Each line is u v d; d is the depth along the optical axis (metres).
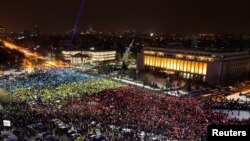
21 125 92.19
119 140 82.38
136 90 165.88
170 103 129.75
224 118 107.62
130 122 97.06
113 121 97.94
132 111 111.81
